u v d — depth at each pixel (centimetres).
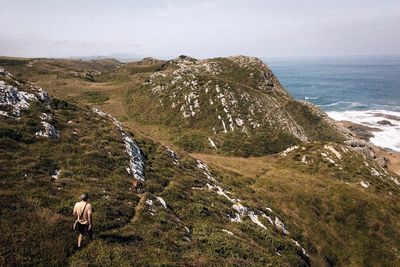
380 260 3619
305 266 2720
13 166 1962
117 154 2789
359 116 17150
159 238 1822
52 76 16238
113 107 11194
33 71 16962
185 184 3055
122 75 18075
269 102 10781
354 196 4497
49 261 1314
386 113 17650
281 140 8856
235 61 15500
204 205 2758
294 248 2922
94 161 2500
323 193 4538
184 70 12800
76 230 1551
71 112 3359
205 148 8075
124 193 2233
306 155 6481
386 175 6000
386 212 4278
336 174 5631
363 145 9438
